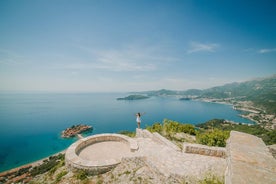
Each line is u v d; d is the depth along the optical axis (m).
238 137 5.47
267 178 2.97
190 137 17.91
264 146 4.66
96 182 8.23
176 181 7.03
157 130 19.05
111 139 13.71
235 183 2.81
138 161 8.97
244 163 3.54
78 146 11.62
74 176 8.86
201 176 7.01
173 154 9.55
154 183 7.20
